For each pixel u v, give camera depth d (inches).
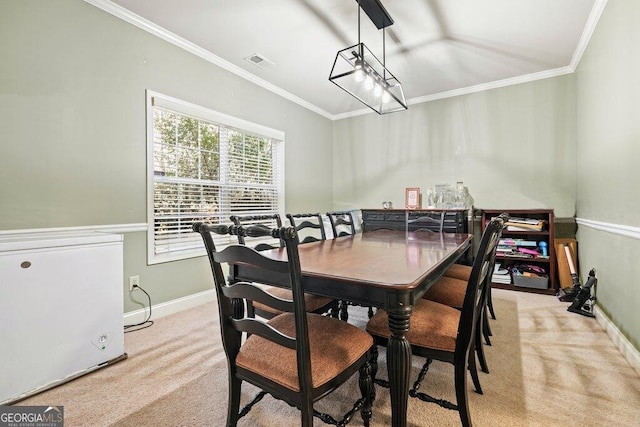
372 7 89.1
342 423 43.6
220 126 125.0
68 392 59.7
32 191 74.5
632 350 68.5
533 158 138.6
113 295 71.1
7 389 55.7
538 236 137.8
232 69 127.5
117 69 90.8
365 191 186.4
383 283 42.1
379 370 68.5
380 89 98.3
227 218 127.2
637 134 67.7
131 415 53.1
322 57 121.0
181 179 110.0
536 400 56.5
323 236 103.5
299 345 36.1
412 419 51.9
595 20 93.7
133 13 92.7
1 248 55.2
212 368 68.6
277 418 52.5
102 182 87.5
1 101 70.0
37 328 59.2
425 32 103.4
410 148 170.9
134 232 95.3
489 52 116.9
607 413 52.8
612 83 82.4
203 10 92.0
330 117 195.0
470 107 152.8
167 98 103.5
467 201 152.9
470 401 56.5
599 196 94.9
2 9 70.1
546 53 117.6
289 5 90.0
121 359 71.7
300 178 169.8
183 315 102.5
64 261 63.2
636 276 68.2
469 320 46.3
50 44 77.3
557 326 91.1
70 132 81.0
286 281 52.9
